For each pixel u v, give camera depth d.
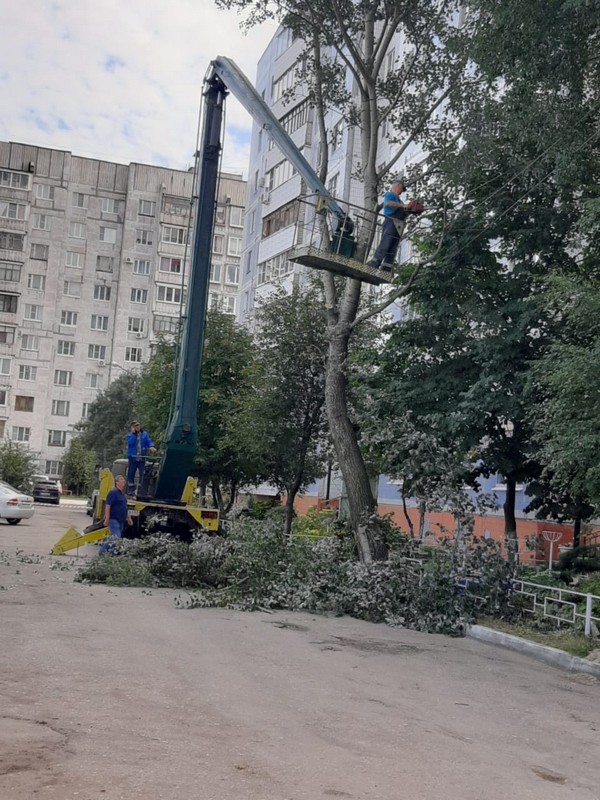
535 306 16.80
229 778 5.26
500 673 10.28
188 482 22.31
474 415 16.86
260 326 25.17
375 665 10.01
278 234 45.84
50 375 85.50
